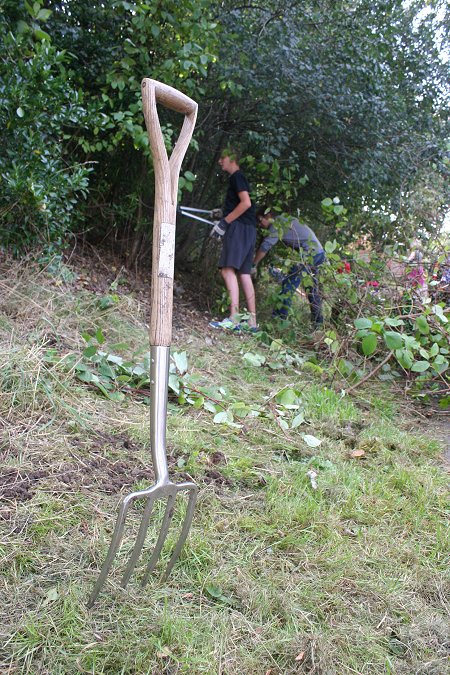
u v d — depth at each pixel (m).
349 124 5.71
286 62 5.21
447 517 2.38
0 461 2.18
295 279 5.56
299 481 2.46
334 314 4.99
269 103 5.41
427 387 4.45
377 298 4.71
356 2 5.78
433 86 6.33
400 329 4.46
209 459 2.57
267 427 3.10
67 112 4.25
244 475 2.47
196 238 6.89
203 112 5.91
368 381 4.41
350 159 5.90
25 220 4.14
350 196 6.32
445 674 1.53
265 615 1.68
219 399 3.30
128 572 1.57
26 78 3.94
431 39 6.29
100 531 1.89
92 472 2.25
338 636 1.62
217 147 6.29
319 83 5.32
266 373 4.19
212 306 6.18
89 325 3.87
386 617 1.73
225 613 1.64
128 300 4.53
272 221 5.38
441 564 2.03
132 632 1.50
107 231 5.88
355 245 6.61
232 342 4.75
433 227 5.76
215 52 4.91
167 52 4.90
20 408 2.57
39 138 4.10
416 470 2.78
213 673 1.44
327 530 2.11
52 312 3.72
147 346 3.90
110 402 2.96
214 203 6.93
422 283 4.53
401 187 5.89
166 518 1.59
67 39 4.72
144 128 5.30
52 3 4.70
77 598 1.58
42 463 2.23
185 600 1.68
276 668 1.49
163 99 1.72
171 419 2.93
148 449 2.54
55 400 2.70
